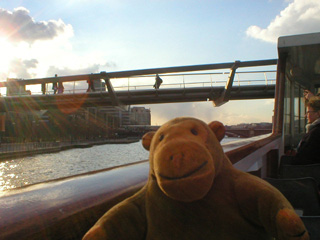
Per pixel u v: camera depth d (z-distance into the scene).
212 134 0.72
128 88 35.06
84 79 33.97
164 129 0.69
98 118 127.75
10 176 34.34
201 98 35.00
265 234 0.67
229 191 0.67
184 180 0.57
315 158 2.79
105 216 0.66
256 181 0.67
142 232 0.68
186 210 0.64
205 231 0.64
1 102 39.19
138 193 0.74
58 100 38.12
